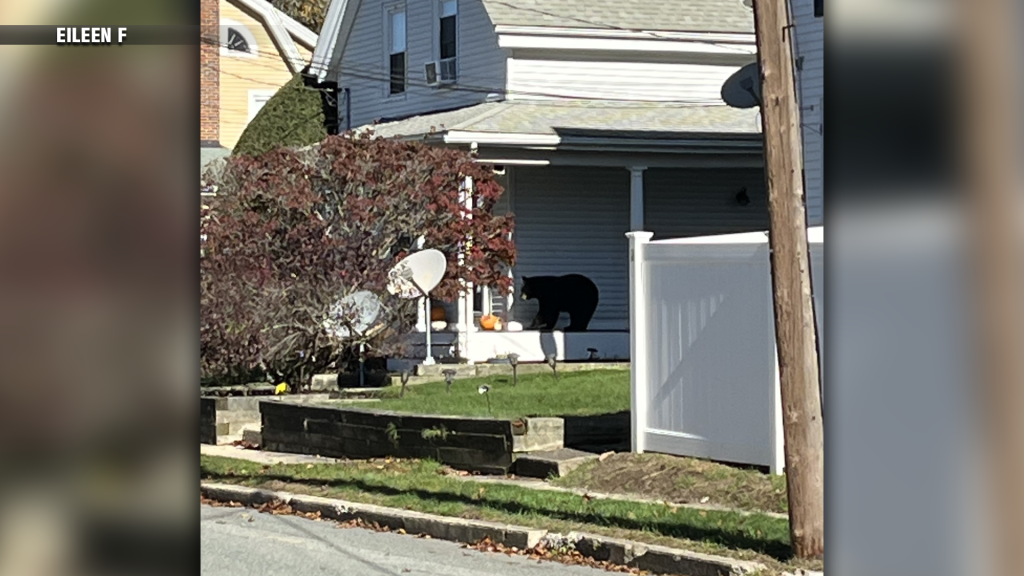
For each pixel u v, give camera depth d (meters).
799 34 20.05
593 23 24.53
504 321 23.20
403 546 9.91
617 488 11.17
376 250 18.62
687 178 25.00
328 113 29.91
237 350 17.31
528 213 24.06
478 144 21.77
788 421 8.22
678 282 11.59
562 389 16.59
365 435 13.78
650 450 11.87
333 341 17.62
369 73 28.62
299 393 17.56
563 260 24.25
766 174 8.16
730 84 21.86
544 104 24.39
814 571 7.89
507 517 10.17
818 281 10.20
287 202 17.78
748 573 8.04
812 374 8.20
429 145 21.86
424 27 26.83
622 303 24.55
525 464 12.12
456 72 26.02
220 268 17.25
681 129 22.92
